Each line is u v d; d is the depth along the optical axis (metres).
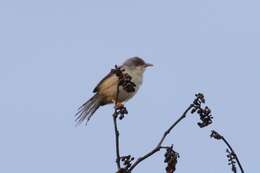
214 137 9.41
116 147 9.67
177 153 9.43
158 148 9.42
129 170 9.26
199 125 9.84
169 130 9.66
